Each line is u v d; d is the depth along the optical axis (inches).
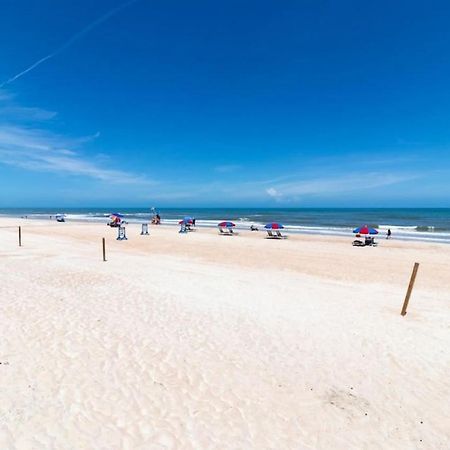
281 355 260.1
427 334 314.3
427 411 201.5
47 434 160.9
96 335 274.2
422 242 1090.1
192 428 173.9
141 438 163.9
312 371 239.3
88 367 224.1
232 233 1337.4
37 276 461.4
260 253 822.5
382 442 174.4
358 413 195.9
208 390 208.4
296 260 730.2
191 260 709.3
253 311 354.3
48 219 2341.3
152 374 221.6
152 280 467.2
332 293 448.5
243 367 238.7
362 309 380.8
